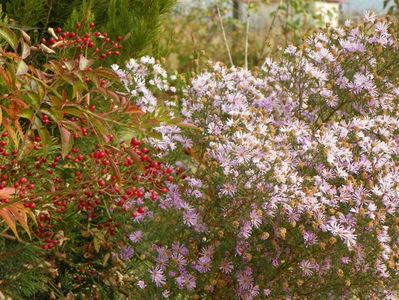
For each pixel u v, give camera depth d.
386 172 0.90
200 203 0.89
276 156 0.85
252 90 1.02
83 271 1.00
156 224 0.90
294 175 0.87
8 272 0.91
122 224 0.95
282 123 1.01
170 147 0.95
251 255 0.89
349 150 0.95
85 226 1.00
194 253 0.90
